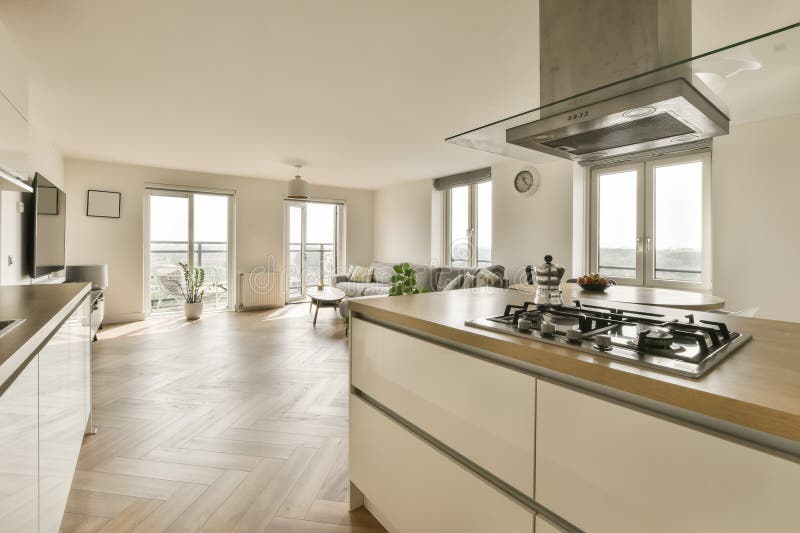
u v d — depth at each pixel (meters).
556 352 0.97
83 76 2.84
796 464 0.62
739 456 0.68
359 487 1.73
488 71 2.78
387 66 2.70
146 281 6.05
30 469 1.04
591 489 0.90
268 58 2.59
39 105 3.39
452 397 1.27
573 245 4.80
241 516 1.70
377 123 3.90
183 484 1.90
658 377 0.80
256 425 2.51
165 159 5.47
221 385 3.21
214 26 2.22
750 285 3.25
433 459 1.35
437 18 2.14
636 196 4.43
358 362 1.75
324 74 2.82
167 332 5.13
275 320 5.99
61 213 4.20
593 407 0.90
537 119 1.49
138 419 2.57
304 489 1.89
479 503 1.19
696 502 0.74
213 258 6.80
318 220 7.86
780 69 1.05
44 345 1.21
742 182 3.29
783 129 3.10
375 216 8.30
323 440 2.34
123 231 5.79
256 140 4.50
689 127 1.41
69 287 2.25
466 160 5.52
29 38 2.33
